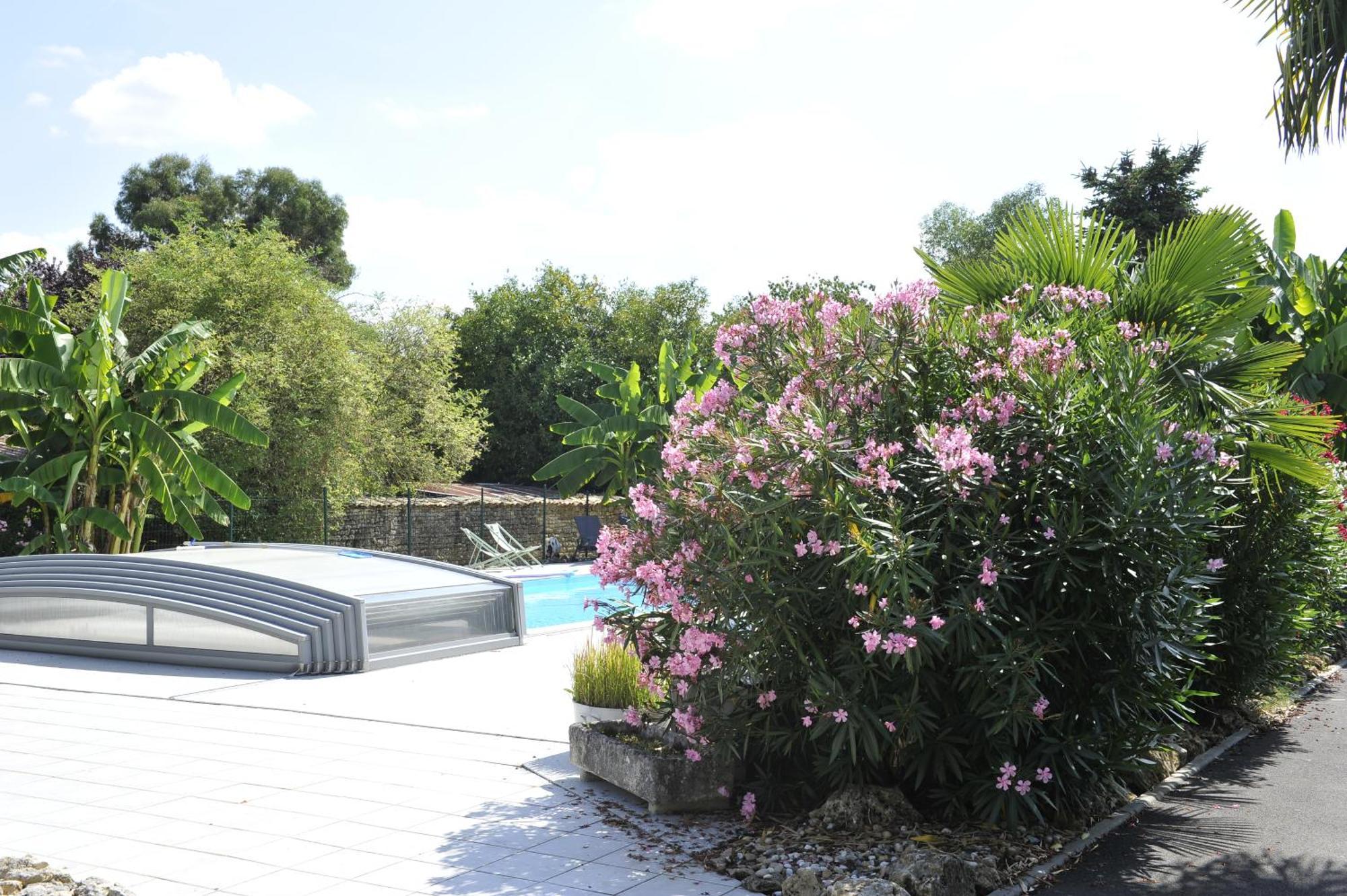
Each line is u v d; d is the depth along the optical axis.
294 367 22.67
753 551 5.39
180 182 43.94
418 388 29.88
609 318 40.03
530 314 38.88
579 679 7.34
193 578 11.23
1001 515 5.46
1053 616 5.62
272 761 7.05
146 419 16.72
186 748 7.42
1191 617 5.92
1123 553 5.53
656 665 6.13
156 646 11.09
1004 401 5.70
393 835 5.49
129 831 5.55
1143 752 6.24
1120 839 5.66
